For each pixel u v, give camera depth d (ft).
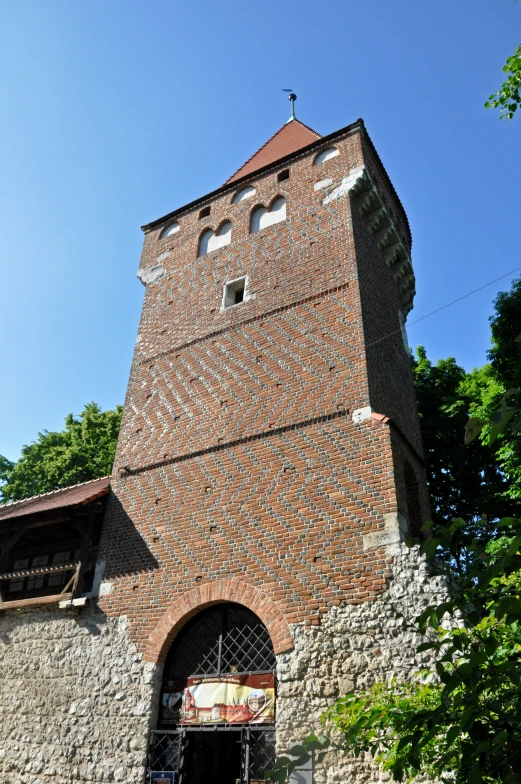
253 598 39.22
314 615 36.35
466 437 12.67
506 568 12.31
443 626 31.91
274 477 43.21
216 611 41.86
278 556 39.75
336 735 31.27
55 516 51.39
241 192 65.00
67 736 41.81
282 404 46.44
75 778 39.88
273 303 52.80
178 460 49.60
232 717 36.96
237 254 59.31
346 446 41.22
